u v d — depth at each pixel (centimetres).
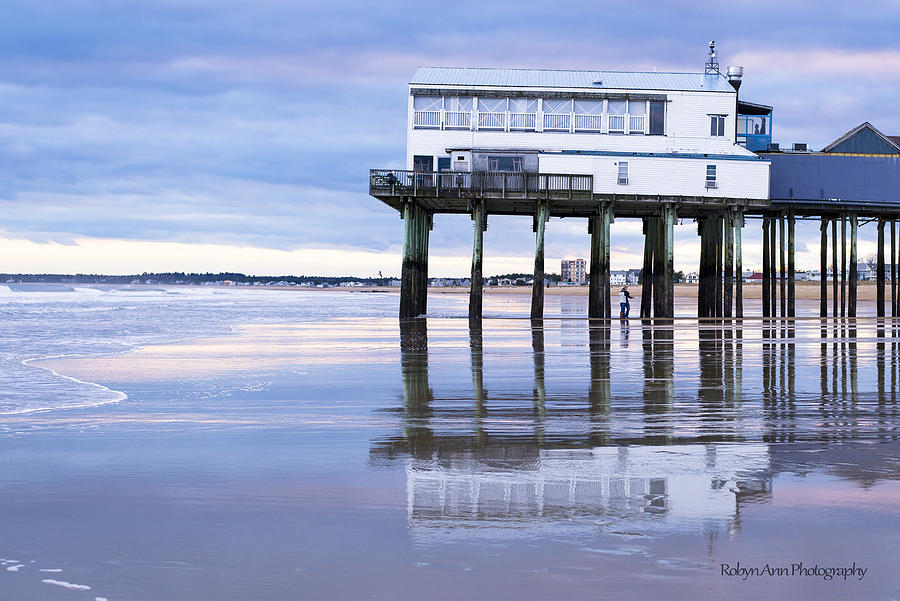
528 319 4316
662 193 4122
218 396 1271
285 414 1082
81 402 1210
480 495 636
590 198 4034
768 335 2808
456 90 4153
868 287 14675
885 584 447
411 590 441
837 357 1939
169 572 470
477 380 1485
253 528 552
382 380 1489
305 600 430
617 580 453
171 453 815
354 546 511
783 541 518
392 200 4141
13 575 466
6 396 1278
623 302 4059
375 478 699
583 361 1848
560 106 4197
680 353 2056
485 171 3981
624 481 681
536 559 485
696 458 779
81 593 439
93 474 720
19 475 718
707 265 4731
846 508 593
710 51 4725
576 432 938
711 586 444
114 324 3644
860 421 1014
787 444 854
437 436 911
